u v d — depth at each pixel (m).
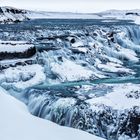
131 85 22.44
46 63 29.77
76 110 17.75
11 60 28.16
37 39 36.22
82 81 26.89
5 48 28.20
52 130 13.09
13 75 26.11
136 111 16.41
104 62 33.81
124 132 15.90
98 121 16.81
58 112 18.56
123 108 16.94
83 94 21.00
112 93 19.36
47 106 19.41
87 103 18.19
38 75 27.11
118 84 23.41
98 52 35.97
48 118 18.88
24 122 13.34
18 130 12.23
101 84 23.84
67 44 35.41
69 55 32.44
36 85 25.38
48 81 26.62
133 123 15.91
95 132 16.59
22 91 23.30
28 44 29.88
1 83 25.05
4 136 11.48
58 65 29.66
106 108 17.20
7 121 13.09
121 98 18.27
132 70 31.84
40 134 12.29
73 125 17.47
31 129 12.60
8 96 19.88
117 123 16.33
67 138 12.70
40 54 30.56
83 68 30.19
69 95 20.73
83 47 35.38
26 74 26.62
